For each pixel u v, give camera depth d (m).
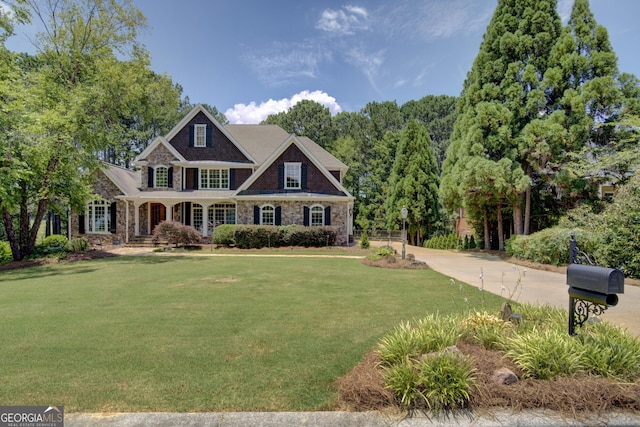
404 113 50.38
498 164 15.16
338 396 3.09
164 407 2.96
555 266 12.05
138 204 21.33
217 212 22.75
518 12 16.92
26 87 15.73
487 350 3.77
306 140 26.75
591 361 3.27
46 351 4.29
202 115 23.25
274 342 4.60
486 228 19.66
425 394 2.89
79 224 20.94
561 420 2.71
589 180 14.45
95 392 3.23
